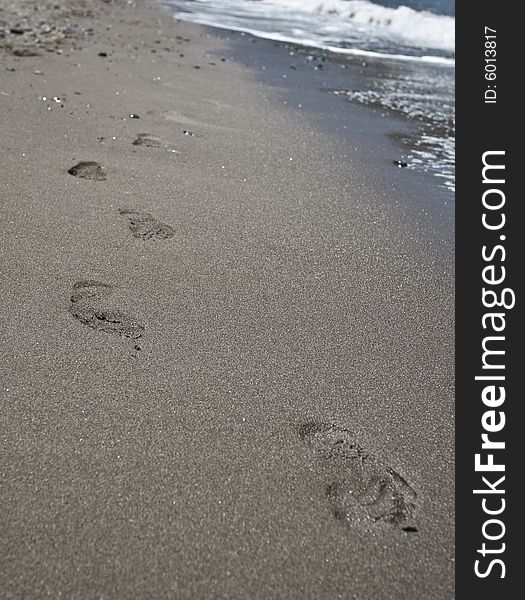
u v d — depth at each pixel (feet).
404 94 18.75
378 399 5.75
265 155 11.66
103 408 5.15
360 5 34.94
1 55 16.40
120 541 4.10
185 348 6.00
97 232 7.82
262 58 21.47
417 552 4.35
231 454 4.90
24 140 10.50
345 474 4.88
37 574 3.84
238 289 7.10
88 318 6.21
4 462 4.55
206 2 34.27
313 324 6.70
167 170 10.15
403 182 11.29
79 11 25.39
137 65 17.60
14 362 5.49
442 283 7.88
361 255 8.32
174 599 3.82
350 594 4.01
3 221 7.75
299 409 5.47
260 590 3.94
